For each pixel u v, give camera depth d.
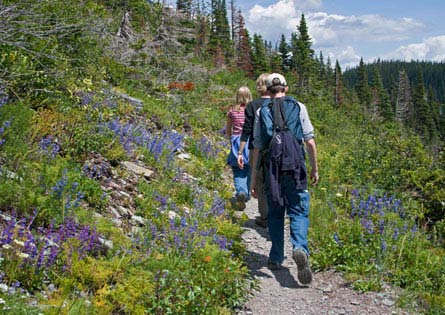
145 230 5.05
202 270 4.35
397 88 131.25
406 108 104.38
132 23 17.70
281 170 4.80
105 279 3.85
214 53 40.59
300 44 60.31
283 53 66.00
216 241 5.37
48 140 5.63
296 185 4.81
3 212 4.25
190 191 6.87
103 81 10.68
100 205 5.18
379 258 5.16
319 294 4.80
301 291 4.86
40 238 3.99
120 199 5.66
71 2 9.22
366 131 16.03
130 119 9.12
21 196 4.38
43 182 4.77
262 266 5.47
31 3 7.29
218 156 10.23
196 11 39.16
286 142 4.80
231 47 53.38
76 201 4.69
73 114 6.99
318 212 6.89
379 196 8.12
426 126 95.06
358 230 5.97
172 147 8.64
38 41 7.43
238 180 7.18
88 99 8.09
